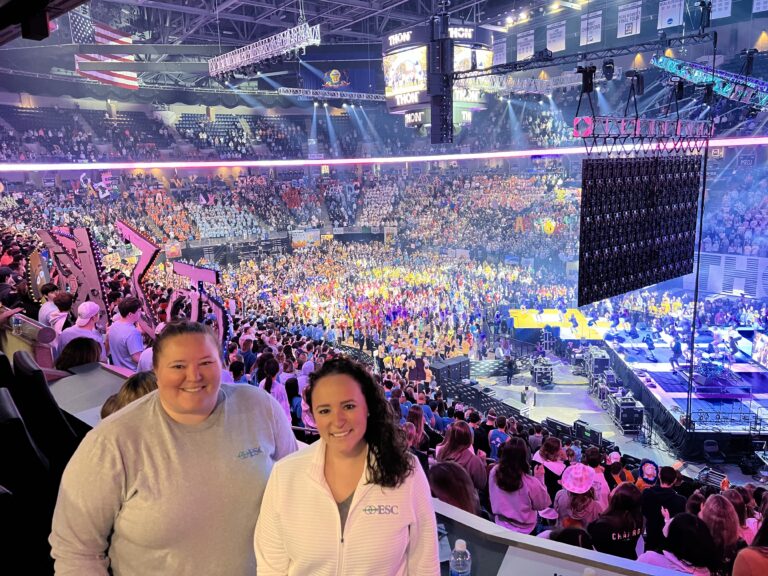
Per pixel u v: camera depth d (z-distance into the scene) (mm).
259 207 45406
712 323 27250
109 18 38219
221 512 2557
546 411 21688
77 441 4121
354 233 47719
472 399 22328
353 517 2430
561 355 27188
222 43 42844
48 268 14203
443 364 23344
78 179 38719
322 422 2363
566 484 5277
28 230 31797
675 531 4363
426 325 30328
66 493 2432
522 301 32500
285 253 44562
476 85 32812
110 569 2660
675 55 33844
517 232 41188
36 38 5867
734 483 16188
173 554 2520
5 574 3334
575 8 37969
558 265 37281
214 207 43062
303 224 47188
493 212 43781
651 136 16375
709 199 33938
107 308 11086
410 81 27547
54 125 39188
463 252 41500
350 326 30156
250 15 39000
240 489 2604
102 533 2480
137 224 38438
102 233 35594
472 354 27156
